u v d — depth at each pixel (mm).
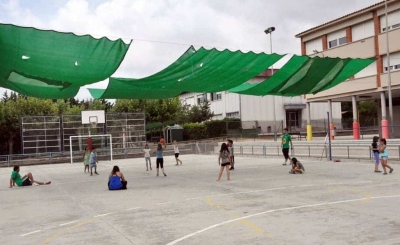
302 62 18422
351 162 22828
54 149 41094
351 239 6812
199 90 21328
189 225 8547
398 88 31625
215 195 12859
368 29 34062
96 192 15078
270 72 49094
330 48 37188
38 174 24922
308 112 39812
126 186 15812
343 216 8742
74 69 15312
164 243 7164
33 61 14539
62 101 59969
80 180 20141
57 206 12156
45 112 51594
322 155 25453
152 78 17688
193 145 41844
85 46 13836
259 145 32844
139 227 8594
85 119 41469
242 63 17594
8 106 49188
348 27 35594
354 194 11797
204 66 17188
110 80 17234
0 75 15789
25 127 40281
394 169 18328
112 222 9289
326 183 14586
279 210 9797
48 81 16547
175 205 11266
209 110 59750
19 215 10898
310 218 8688
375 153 17562
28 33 12789
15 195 15297
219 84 20266
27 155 37250
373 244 6457
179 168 24500
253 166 23172
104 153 40094
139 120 44562
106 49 14164
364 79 34094
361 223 7988
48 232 8578
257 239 7121
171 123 59281
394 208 9430
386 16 30328
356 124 34938
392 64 32281
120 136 43500
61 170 27828
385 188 12789
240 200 11641
